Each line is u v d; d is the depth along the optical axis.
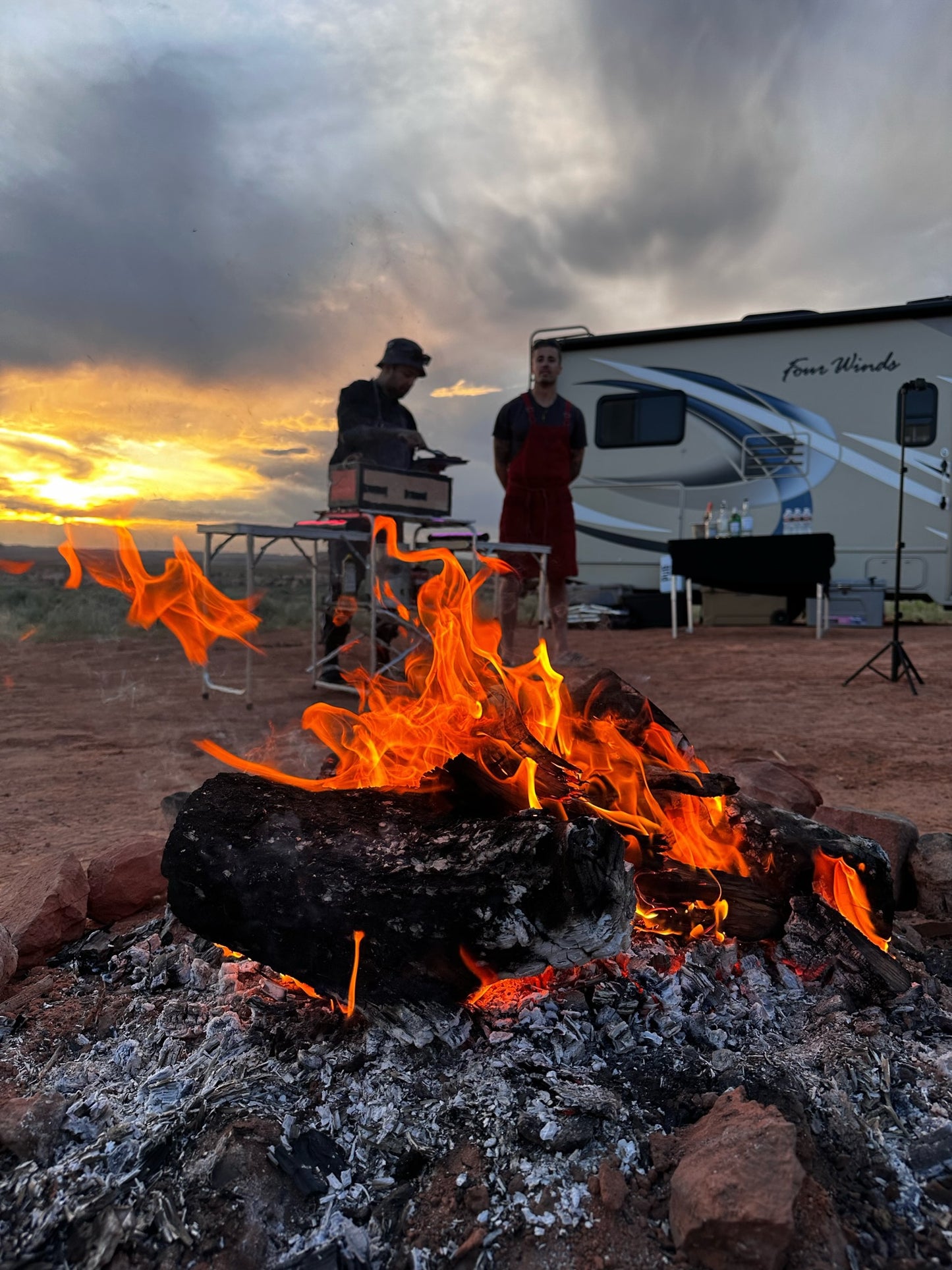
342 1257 1.27
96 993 2.02
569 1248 1.28
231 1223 1.30
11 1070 1.73
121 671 8.04
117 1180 1.40
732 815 2.21
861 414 10.02
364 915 1.66
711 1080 1.62
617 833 1.68
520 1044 1.70
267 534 5.91
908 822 2.64
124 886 2.43
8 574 21.92
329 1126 1.52
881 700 6.15
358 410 6.54
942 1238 1.28
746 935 2.06
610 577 11.25
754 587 9.55
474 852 1.66
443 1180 1.40
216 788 1.93
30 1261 1.26
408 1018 1.67
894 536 10.02
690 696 6.40
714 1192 1.24
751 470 10.45
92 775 4.17
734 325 10.38
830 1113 1.51
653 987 1.88
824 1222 1.28
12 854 3.01
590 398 11.14
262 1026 1.80
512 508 6.66
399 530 6.60
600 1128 1.50
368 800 1.91
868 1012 1.83
